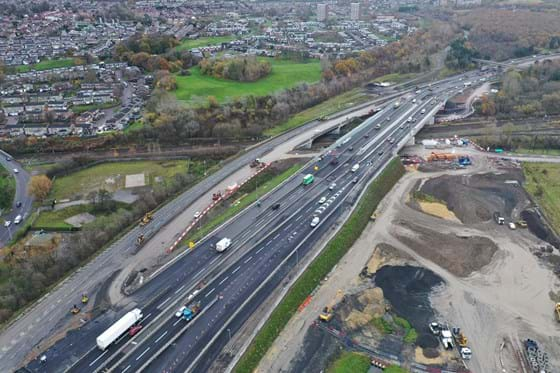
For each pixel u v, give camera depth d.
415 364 153.88
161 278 182.75
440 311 177.25
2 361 147.00
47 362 145.50
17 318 164.50
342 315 173.12
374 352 158.25
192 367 143.50
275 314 165.50
